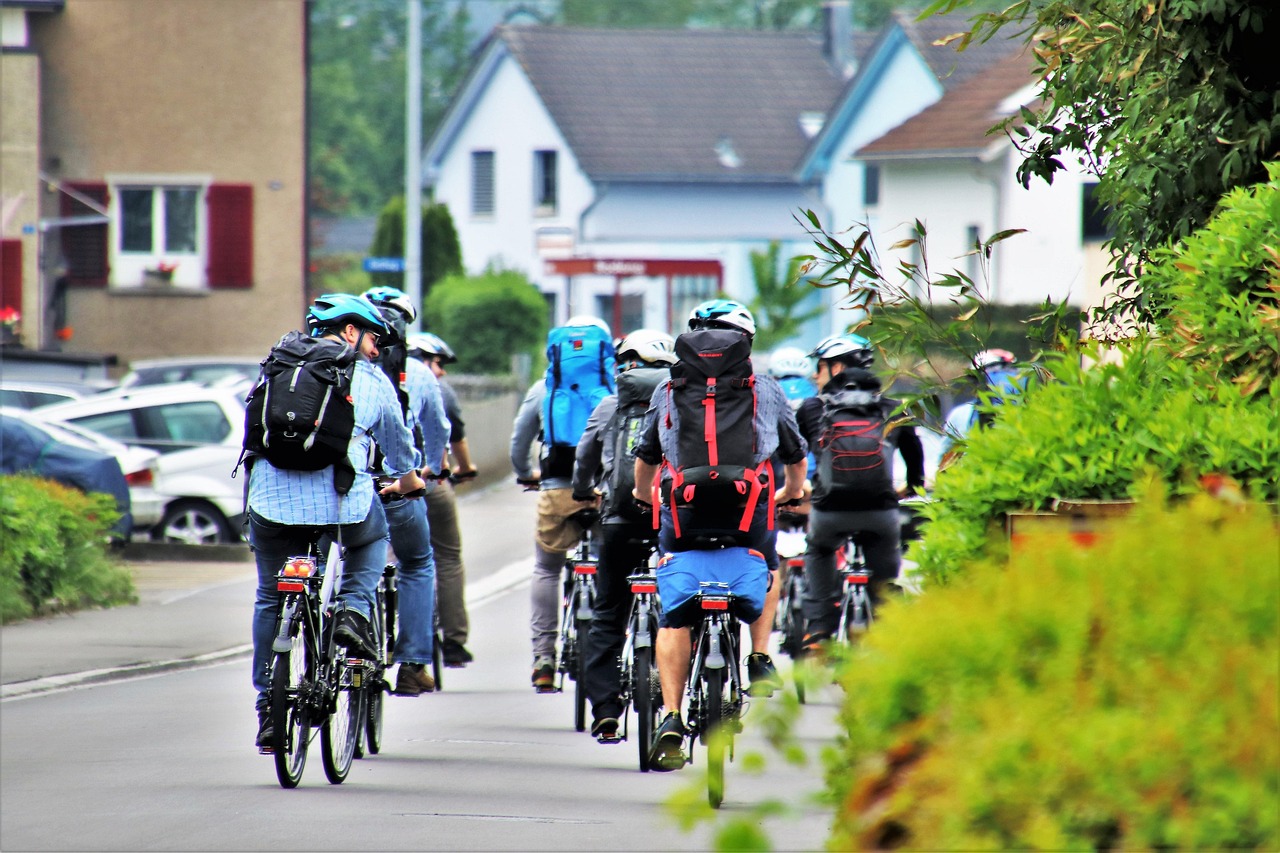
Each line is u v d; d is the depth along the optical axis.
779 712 17.48
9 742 40.09
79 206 146.50
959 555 24.77
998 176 170.25
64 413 88.19
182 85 147.38
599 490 41.47
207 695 47.97
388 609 42.53
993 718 15.59
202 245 148.62
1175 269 27.98
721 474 32.34
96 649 56.19
